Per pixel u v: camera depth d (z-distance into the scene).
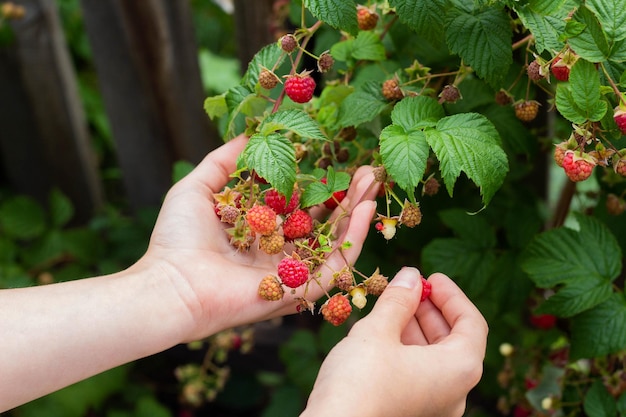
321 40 0.71
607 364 0.64
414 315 0.55
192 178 0.56
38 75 1.10
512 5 0.50
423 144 0.49
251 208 0.52
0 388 0.49
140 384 1.17
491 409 0.95
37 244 1.16
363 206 0.53
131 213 1.17
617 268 0.60
